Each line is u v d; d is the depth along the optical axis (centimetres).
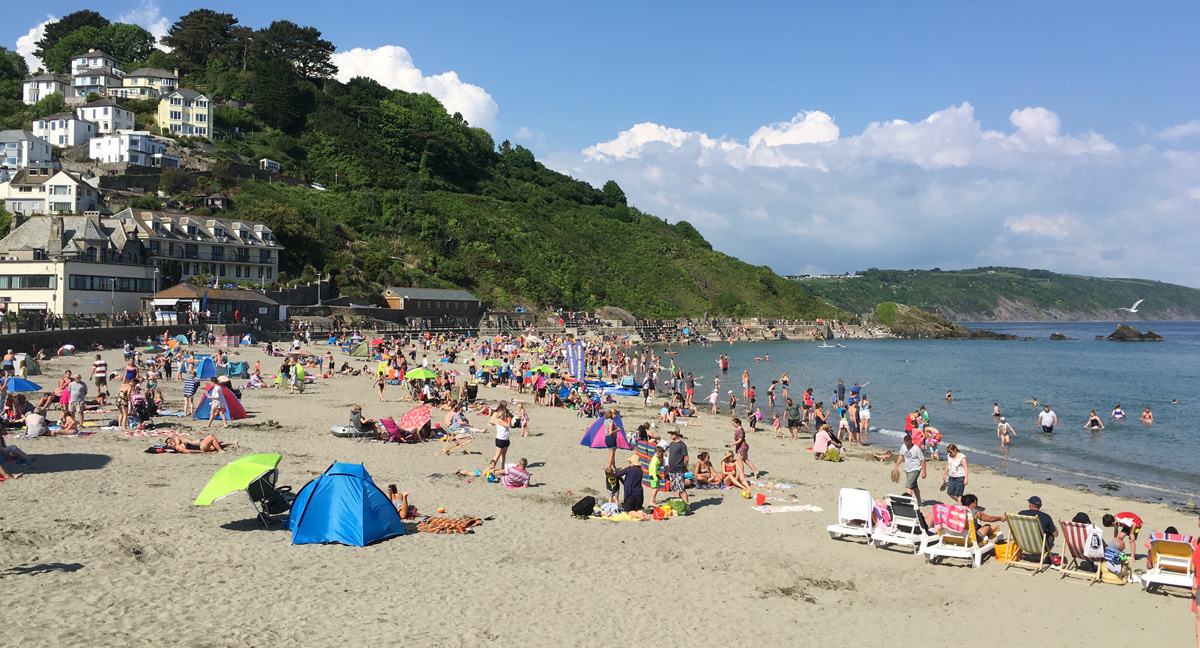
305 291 9969
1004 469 3088
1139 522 1625
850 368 8606
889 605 1402
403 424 2852
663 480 2216
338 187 14550
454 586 1373
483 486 2167
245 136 15112
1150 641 1279
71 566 1352
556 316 13375
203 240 9344
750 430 3791
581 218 19262
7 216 9288
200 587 1300
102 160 12306
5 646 1026
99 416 2931
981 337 17950
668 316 15938
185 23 17350
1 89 14925
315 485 1644
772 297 18175
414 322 10606
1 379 2767
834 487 2433
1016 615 1377
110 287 7594
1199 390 6469
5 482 1878
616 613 1293
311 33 18488
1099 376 7850
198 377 4138
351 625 1180
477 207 16875
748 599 1397
